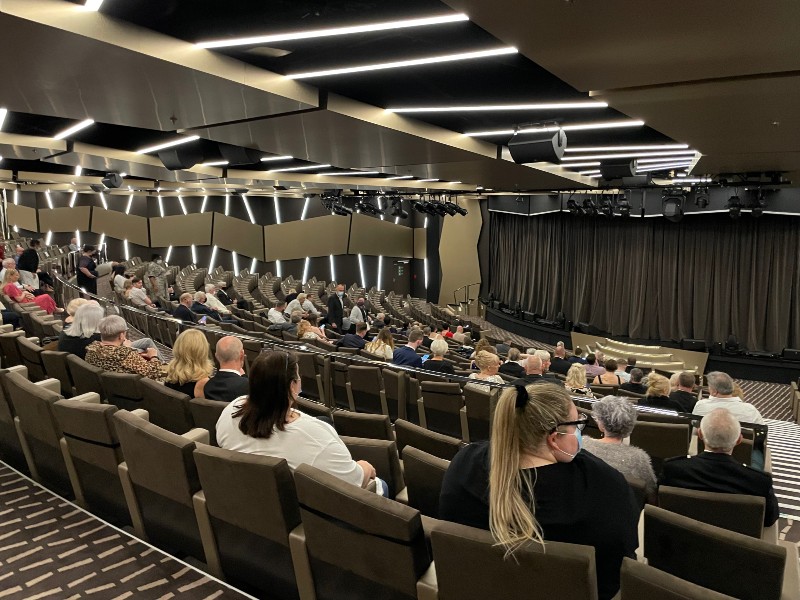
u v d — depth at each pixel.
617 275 16.81
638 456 2.62
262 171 12.89
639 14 3.07
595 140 8.07
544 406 1.57
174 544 2.41
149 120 5.89
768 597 1.79
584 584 1.39
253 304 14.03
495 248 22.25
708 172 10.15
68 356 3.84
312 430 2.24
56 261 14.13
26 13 3.22
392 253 23.77
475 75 5.21
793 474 4.64
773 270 14.15
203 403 2.98
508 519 1.49
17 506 2.77
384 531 1.73
